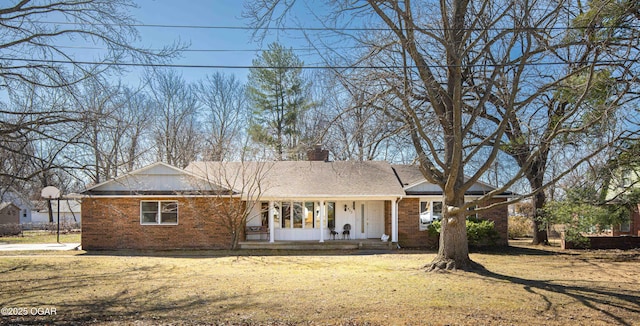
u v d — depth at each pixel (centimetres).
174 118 3909
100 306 993
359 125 1256
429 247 2319
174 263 1750
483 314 902
